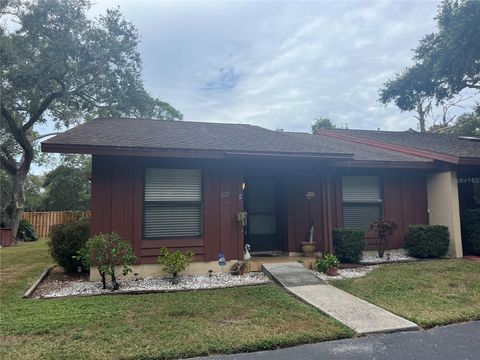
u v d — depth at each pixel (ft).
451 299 19.52
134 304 18.29
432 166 33.01
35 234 62.59
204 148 24.67
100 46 60.29
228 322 15.78
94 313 16.76
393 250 33.17
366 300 19.44
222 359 12.45
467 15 41.57
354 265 28.02
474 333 14.88
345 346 13.62
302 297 19.72
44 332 14.44
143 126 31.76
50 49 55.88
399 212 33.76
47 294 21.01
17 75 54.19
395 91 59.06
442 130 81.10
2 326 15.06
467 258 30.86
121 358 12.16
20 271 27.58
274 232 32.50
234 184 27.17
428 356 12.61
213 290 21.35
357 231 29.25
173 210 25.81
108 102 64.34
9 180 78.48
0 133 60.03
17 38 56.24
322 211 30.25
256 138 30.91
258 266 26.43
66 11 56.80
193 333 14.38
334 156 27.32
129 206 24.67
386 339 14.33
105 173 24.41
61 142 22.04
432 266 27.30
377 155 34.30
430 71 52.47
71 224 27.22
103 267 21.22
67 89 60.03
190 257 24.36
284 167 29.81
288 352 13.08
